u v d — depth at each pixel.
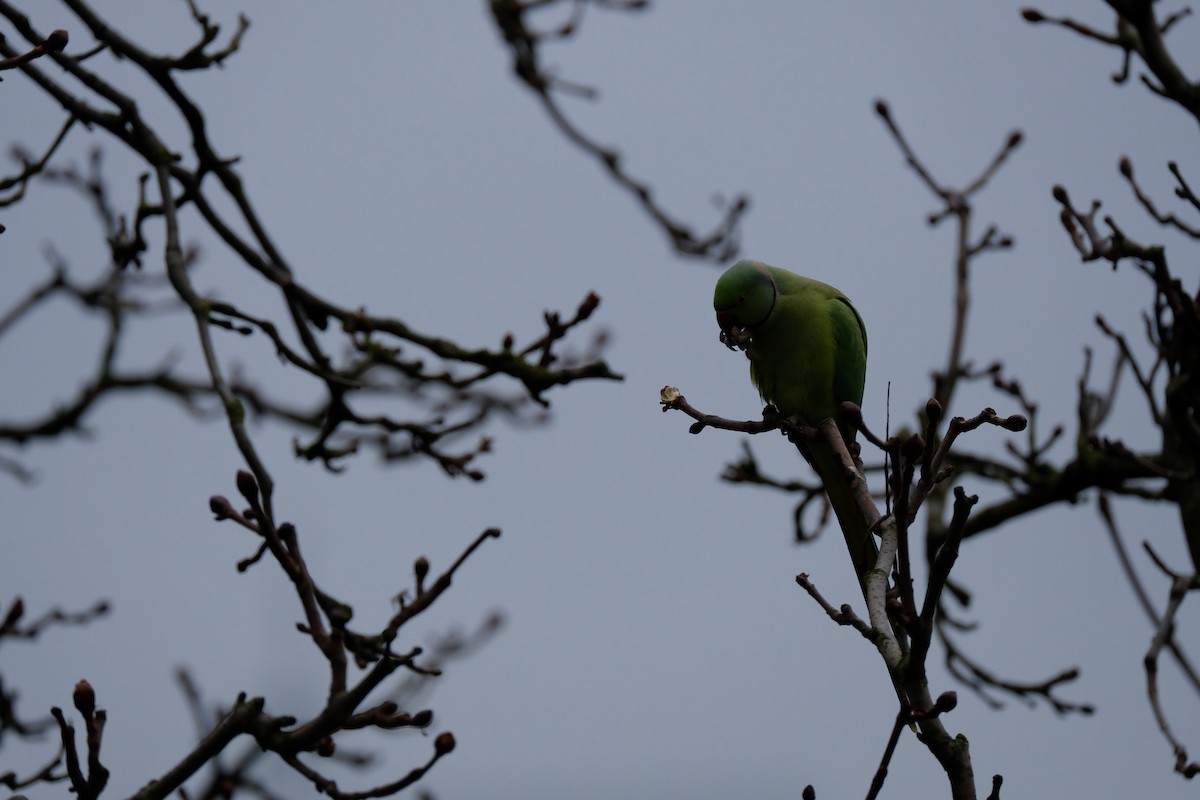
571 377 10.79
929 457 6.30
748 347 10.66
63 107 10.76
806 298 10.58
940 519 13.83
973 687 13.49
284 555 7.93
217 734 7.75
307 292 11.26
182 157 11.12
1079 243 10.77
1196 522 11.43
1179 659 10.53
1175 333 11.13
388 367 11.30
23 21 9.56
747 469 13.73
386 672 7.61
